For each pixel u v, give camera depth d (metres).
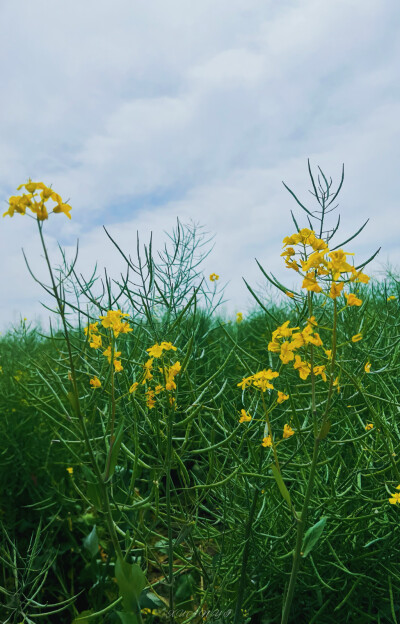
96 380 1.74
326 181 1.76
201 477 2.44
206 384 1.92
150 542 2.36
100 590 2.17
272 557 1.85
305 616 1.93
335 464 2.14
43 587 2.29
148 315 1.88
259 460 1.84
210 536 1.97
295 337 1.29
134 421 1.76
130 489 1.70
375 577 1.89
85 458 2.45
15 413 2.83
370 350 2.19
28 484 2.57
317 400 2.13
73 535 2.50
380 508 1.89
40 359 3.28
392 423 2.13
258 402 1.94
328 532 1.86
